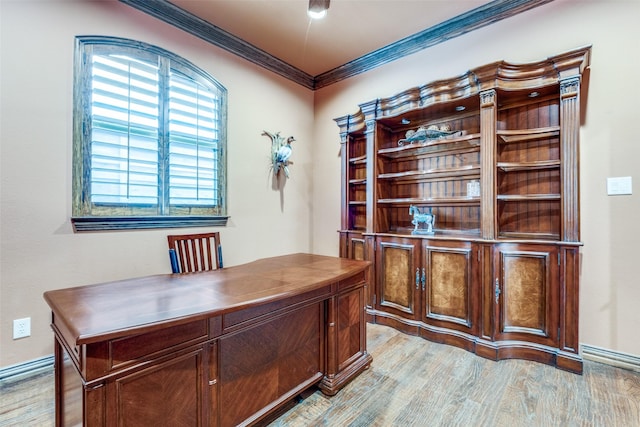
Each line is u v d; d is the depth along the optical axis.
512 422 1.62
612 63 2.19
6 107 1.97
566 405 1.75
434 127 2.82
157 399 1.16
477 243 2.44
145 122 2.58
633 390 1.90
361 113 3.39
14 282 2.01
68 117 2.19
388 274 3.03
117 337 1.02
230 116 3.21
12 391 1.87
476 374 2.11
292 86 3.88
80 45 2.25
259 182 3.50
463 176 2.98
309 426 1.59
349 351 2.05
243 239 3.33
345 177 3.63
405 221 3.35
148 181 2.60
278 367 1.62
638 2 2.11
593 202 2.27
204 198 2.99
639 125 2.11
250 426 1.48
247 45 3.29
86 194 2.27
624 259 2.17
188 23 2.83
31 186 2.06
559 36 2.38
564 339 2.17
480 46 2.75
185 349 1.23
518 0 2.51
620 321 2.18
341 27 3.00
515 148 2.64
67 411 1.23
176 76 2.78
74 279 2.23
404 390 1.92
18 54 2.01
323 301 1.88
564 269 2.17
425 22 2.90
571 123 2.17
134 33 2.52
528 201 2.57
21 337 2.03
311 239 4.11
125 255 2.47
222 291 1.50
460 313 2.54
